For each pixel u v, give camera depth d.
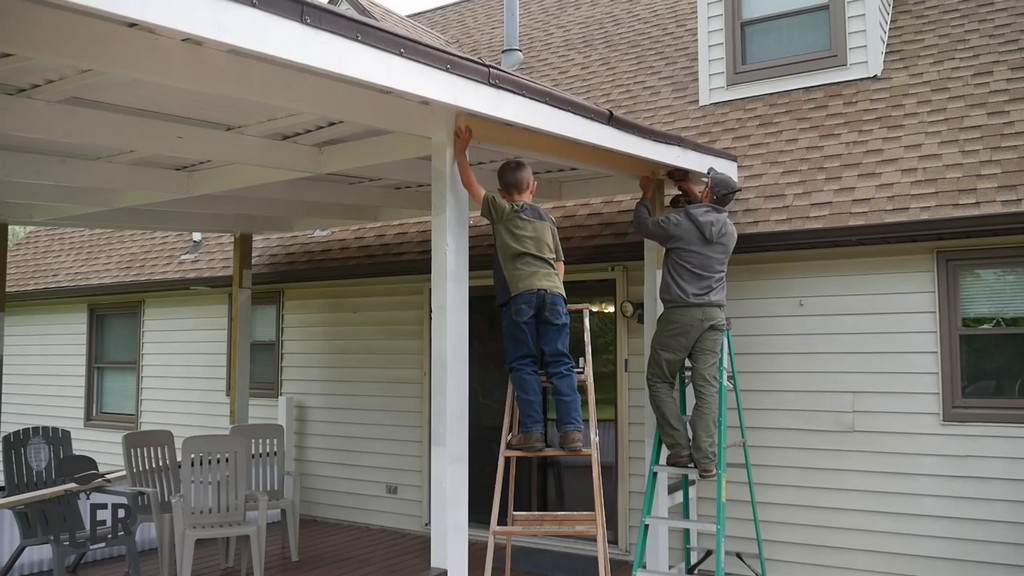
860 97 6.62
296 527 6.51
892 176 5.70
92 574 6.00
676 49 8.37
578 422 4.07
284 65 3.28
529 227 4.12
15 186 5.52
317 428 8.41
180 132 4.30
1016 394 5.23
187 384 9.57
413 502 7.73
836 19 6.90
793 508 5.80
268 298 8.87
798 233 5.57
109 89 3.66
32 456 6.05
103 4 2.41
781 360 5.91
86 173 5.09
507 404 4.43
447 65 3.57
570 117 4.30
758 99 7.16
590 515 4.44
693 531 6.04
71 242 11.31
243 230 7.57
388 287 8.03
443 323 3.93
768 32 7.25
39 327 11.24
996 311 5.31
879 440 5.57
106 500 6.56
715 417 4.61
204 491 5.31
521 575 6.56
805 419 5.80
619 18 9.49
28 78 3.55
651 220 4.80
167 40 3.05
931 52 6.77
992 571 5.18
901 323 5.55
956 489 5.32
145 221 7.01
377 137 4.65
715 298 4.70
